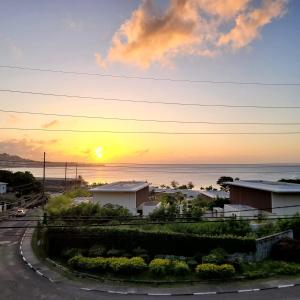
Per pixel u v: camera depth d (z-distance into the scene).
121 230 26.58
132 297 19.00
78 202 40.03
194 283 21.08
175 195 57.84
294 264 23.88
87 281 21.77
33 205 65.81
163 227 28.89
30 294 19.53
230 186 44.78
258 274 22.09
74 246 27.28
